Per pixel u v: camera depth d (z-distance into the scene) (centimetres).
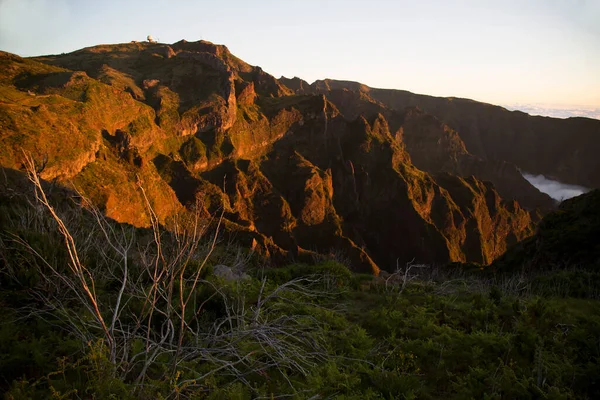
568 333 707
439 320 816
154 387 398
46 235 692
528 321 751
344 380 514
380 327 754
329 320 760
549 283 1230
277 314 734
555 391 494
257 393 455
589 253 2444
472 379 538
